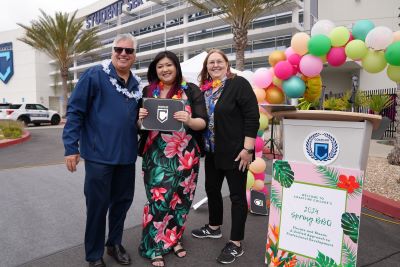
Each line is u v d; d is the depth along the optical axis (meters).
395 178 5.51
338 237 2.39
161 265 2.90
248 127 2.90
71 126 2.67
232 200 3.05
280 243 2.65
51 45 29.11
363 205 4.51
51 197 5.12
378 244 3.30
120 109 2.77
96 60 45.91
